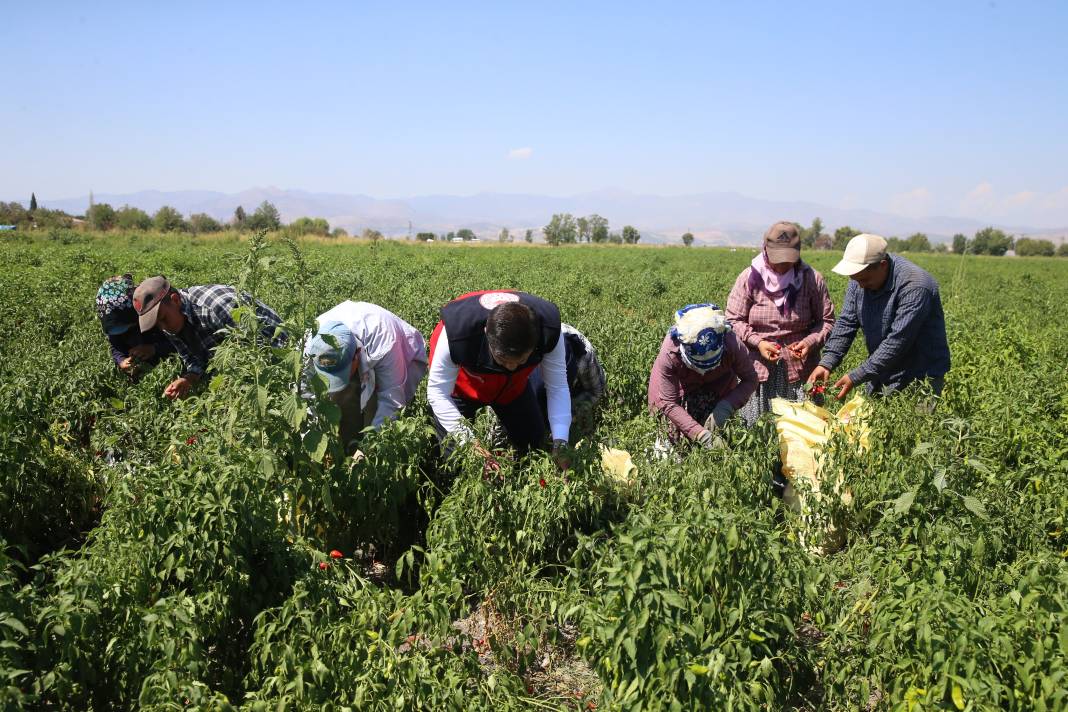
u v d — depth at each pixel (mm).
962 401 7145
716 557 3330
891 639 3367
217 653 3734
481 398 5082
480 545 4070
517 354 4137
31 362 6918
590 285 21984
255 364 3857
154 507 3471
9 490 4602
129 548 3432
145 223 73500
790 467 5359
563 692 3947
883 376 6215
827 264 46094
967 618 3211
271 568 3838
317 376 4016
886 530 4090
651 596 3143
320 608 3549
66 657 3115
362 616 3426
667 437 5539
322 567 3877
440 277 21906
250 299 4098
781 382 6496
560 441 4824
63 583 3301
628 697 3246
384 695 3225
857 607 3865
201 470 3621
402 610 3586
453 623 4414
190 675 3154
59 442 5578
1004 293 27344
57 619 3156
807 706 3816
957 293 22141
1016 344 10141
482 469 4246
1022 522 4270
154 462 5172
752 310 6527
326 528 4547
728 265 41250
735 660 3342
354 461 4426
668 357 5383
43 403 5363
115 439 5309
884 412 5098
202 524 3453
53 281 14906
